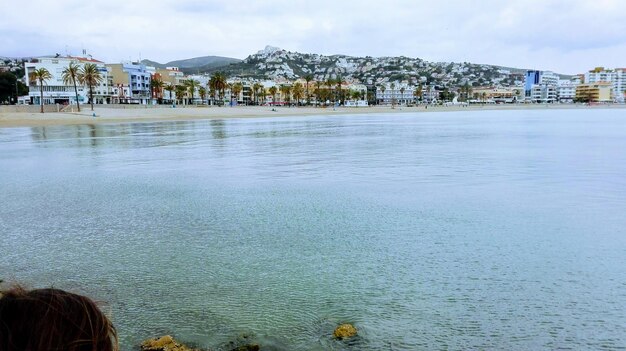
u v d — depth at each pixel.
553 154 38.19
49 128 76.56
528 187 23.80
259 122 99.75
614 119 113.88
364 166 31.72
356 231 16.11
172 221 17.70
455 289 11.20
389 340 8.88
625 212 18.50
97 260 13.45
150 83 192.50
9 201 21.52
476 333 9.14
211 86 184.00
